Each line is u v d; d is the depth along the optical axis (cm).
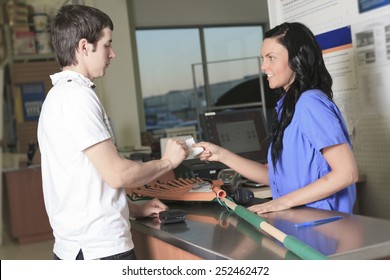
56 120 139
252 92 749
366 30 231
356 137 246
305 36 161
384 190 234
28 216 499
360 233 118
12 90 570
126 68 613
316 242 113
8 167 503
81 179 138
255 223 129
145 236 171
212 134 239
